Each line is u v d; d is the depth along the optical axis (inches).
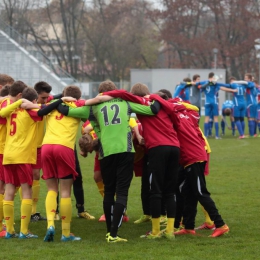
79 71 4638.3
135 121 613.0
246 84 1728.6
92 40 4525.1
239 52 4527.6
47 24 4500.5
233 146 1473.9
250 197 776.9
